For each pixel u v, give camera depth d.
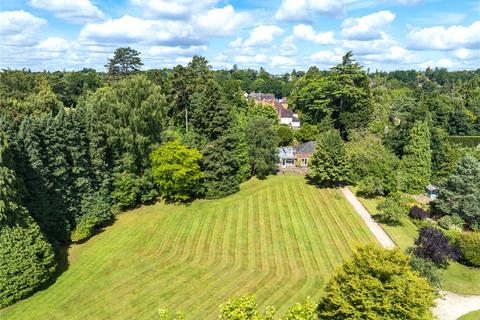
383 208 41.53
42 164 36.97
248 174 55.78
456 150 60.44
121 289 31.19
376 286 18.97
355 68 72.94
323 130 73.50
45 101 67.25
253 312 15.16
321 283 30.69
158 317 27.30
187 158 47.31
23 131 35.91
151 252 37.91
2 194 29.47
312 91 83.12
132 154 48.38
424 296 18.84
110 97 47.91
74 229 40.38
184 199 50.06
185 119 68.94
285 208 46.56
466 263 34.84
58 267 35.50
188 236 40.81
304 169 60.78
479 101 106.81
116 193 46.91
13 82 73.00
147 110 49.38
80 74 119.00
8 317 28.02
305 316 14.70
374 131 70.62
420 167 55.03
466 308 27.89
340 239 38.44
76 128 41.97
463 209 42.50
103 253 37.91
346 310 19.23
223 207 47.72
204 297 29.42
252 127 55.88
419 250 32.03
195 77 71.38
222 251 37.19
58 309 28.77
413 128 56.00
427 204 48.25
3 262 29.30
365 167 50.00
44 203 36.91
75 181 41.59
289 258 35.25
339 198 48.44
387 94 93.56
